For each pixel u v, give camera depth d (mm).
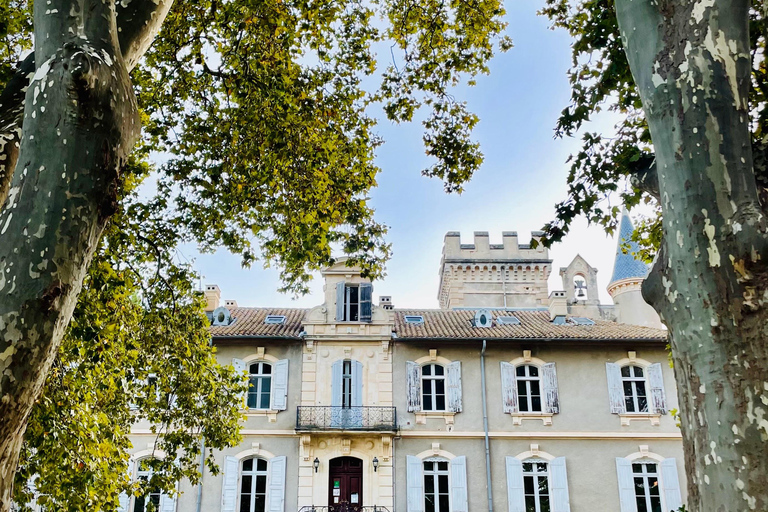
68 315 4086
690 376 3852
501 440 22141
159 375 12391
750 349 3627
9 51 10117
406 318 25547
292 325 23984
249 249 12516
